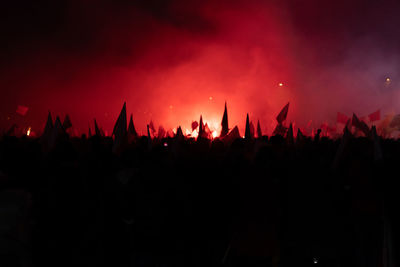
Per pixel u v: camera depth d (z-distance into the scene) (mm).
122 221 3857
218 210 4145
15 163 4031
